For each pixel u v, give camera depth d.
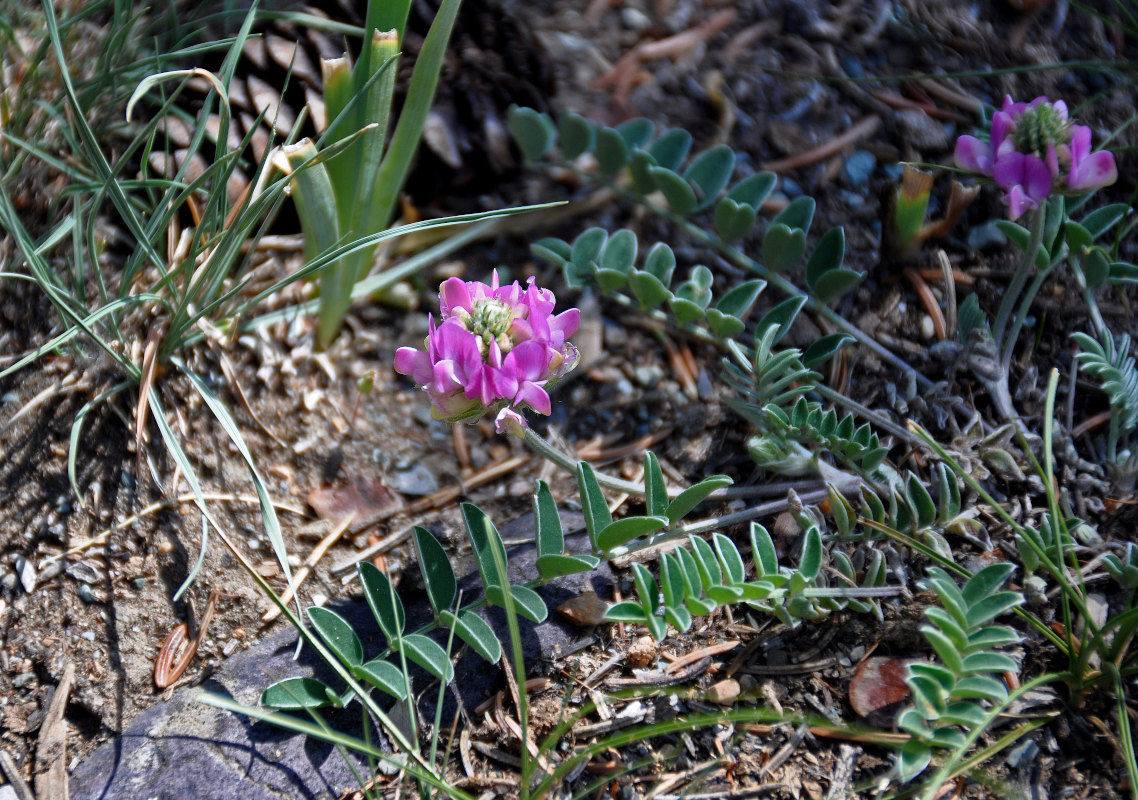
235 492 0.63
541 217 0.67
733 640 0.61
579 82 0.68
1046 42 0.69
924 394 0.65
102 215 0.65
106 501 0.62
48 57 0.65
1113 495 0.62
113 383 0.63
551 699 0.60
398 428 0.65
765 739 0.59
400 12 0.60
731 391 0.65
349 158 0.62
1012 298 0.63
